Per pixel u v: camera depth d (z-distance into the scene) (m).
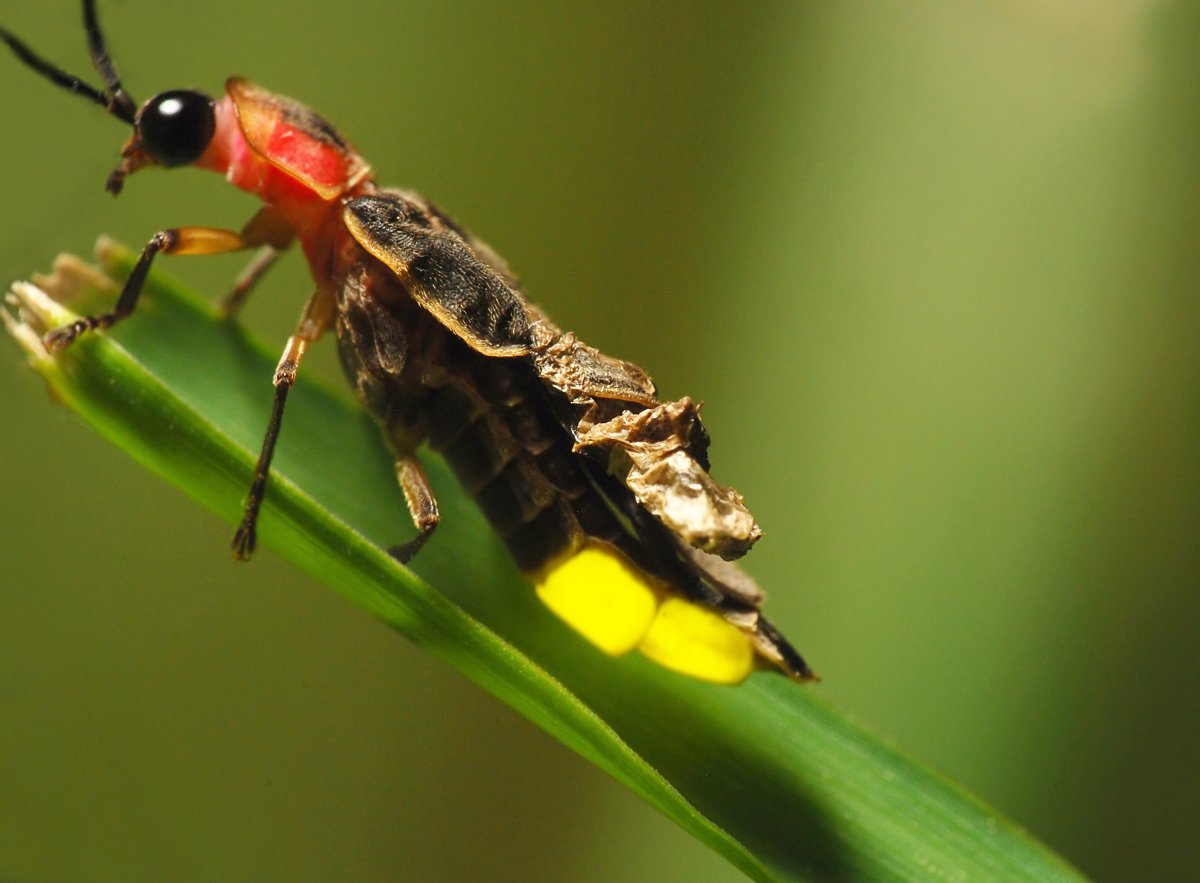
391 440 0.05
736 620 0.05
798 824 0.05
